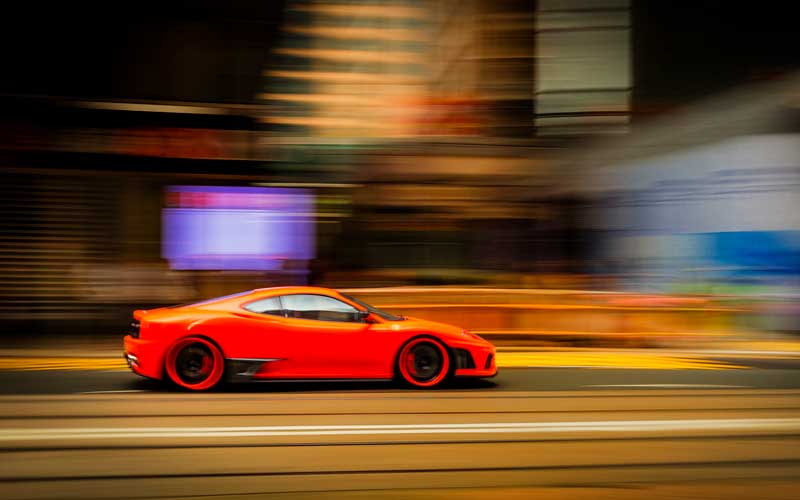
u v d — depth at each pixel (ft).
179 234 45.55
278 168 46.21
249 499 12.36
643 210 45.34
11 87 43.09
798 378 26.91
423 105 45.88
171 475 13.71
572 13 46.44
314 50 46.34
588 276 44.68
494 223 45.62
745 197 42.96
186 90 45.70
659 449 16.14
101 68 44.55
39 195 43.45
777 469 14.65
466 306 37.04
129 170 44.70
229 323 22.38
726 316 38.17
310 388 23.50
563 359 32.12
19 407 19.92
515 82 46.16
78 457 14.89
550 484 13.48
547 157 45.98
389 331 23.26
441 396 22.30
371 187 45.80
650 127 45.85
